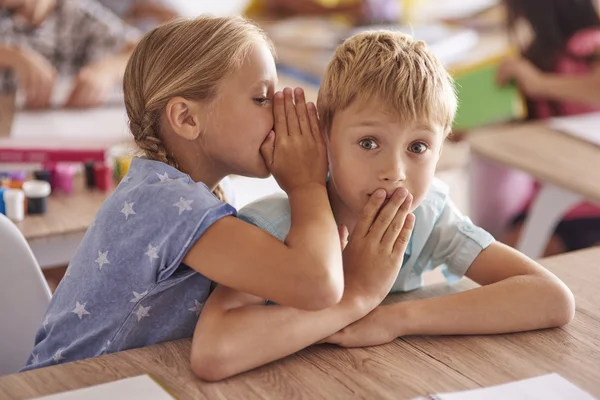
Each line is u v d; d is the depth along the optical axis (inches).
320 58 128.0
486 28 150.5
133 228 42.1
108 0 139.6
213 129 43.1
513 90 128.3
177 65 42.6
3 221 51.9
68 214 73.2
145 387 36.9
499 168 106.4
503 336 43.1
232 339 38.5
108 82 120.7
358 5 159.9
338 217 47.4
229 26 43.6
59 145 82.6
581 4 119.4
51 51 124.2
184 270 42.8
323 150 44.1
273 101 44.6
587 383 38.2
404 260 48.7
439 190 50.3
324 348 41.4
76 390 36.5
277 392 36.9
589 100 117.0
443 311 43.1
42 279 53.2
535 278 44.9
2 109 95.6
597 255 54.6
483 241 48.4
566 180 81.7
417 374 38.7
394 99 40.9
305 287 38.8
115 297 43.4
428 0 158.4
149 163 43.8
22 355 53.0
